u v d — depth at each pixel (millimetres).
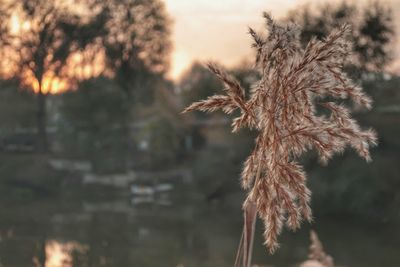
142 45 63250
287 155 2119
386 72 32156
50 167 54344
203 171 43031
